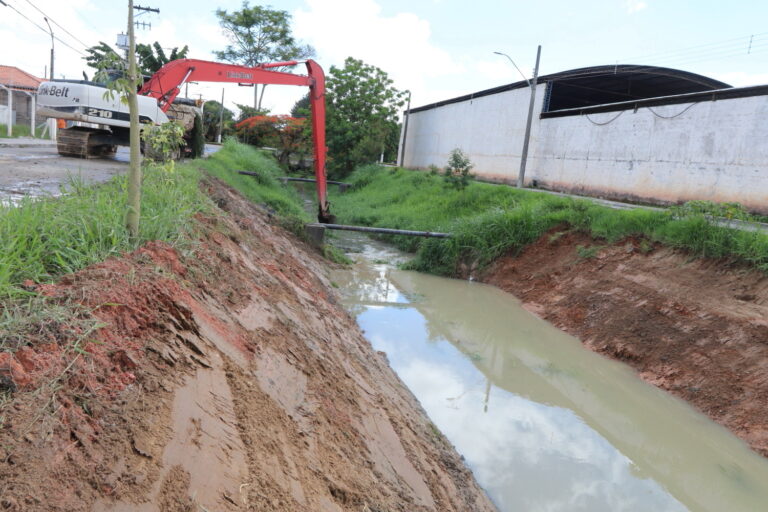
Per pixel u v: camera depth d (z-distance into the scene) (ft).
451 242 52.95
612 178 73.00
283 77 57.00
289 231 51.16
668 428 24.79
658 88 97.55
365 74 134.21
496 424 23.95
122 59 13.91
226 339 13.44
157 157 46.06
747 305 29.55
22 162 40.50
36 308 9.52
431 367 30.17
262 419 11.34
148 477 7.71
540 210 53.78
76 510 6.63
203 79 51.39
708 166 59.21
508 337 36.29
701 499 19.58
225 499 8.30
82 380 8.52
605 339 34.04
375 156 132.77
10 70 126.82
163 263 14.24
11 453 6.75
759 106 53.83
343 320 31.27
